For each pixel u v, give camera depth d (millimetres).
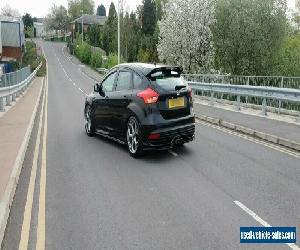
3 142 10258
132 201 6266
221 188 6844
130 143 9164
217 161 8633
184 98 9094
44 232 5211
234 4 34000
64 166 8336
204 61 36688
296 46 36562
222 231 5195
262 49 32625
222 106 18391
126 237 5043
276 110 15664
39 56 90688
